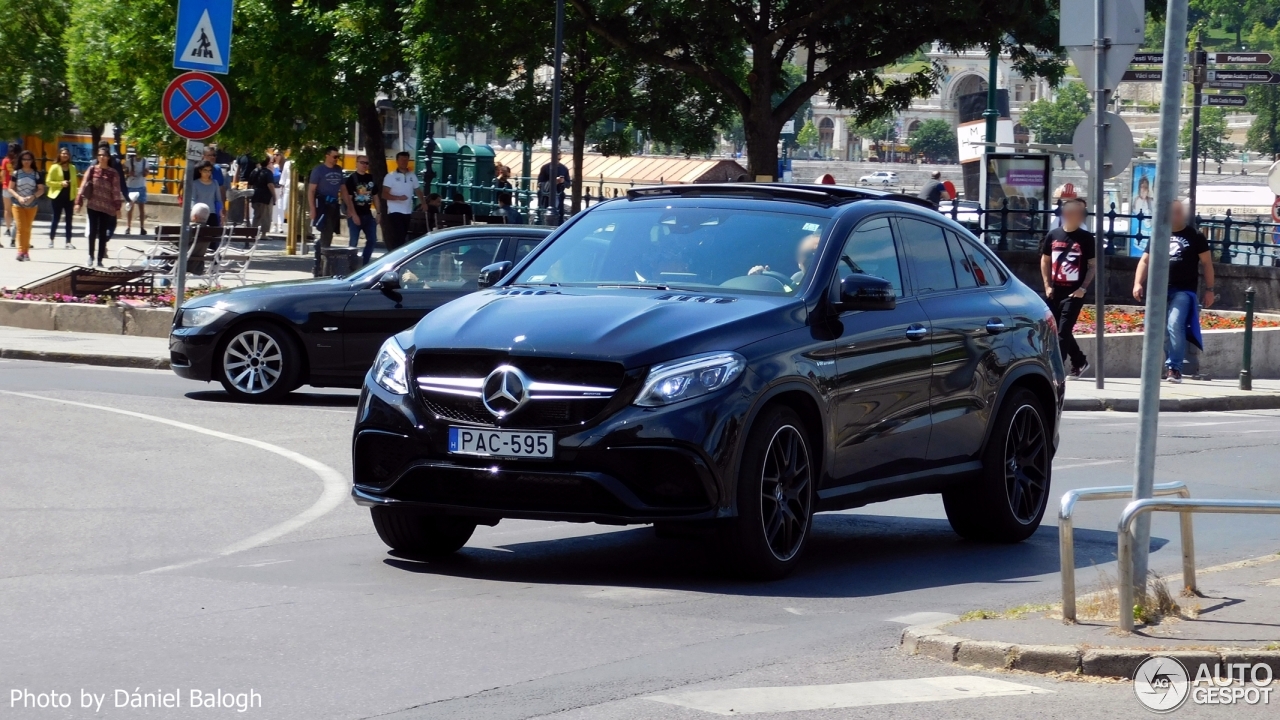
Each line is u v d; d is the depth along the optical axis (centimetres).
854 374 869
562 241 945
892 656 668
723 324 811
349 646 664
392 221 2869
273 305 1555
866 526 1077
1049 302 2091
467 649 664
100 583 786
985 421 985
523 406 778
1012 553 972
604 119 4403
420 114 4088
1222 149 19150
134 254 3347
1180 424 1784
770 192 949
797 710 578
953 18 3303
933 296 967
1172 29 680
